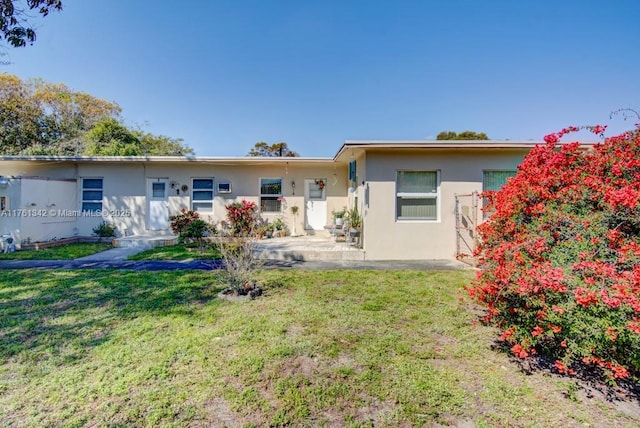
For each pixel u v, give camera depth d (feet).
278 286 18.37
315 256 27.53
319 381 8.77
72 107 74.69
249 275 17.60
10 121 66.54
